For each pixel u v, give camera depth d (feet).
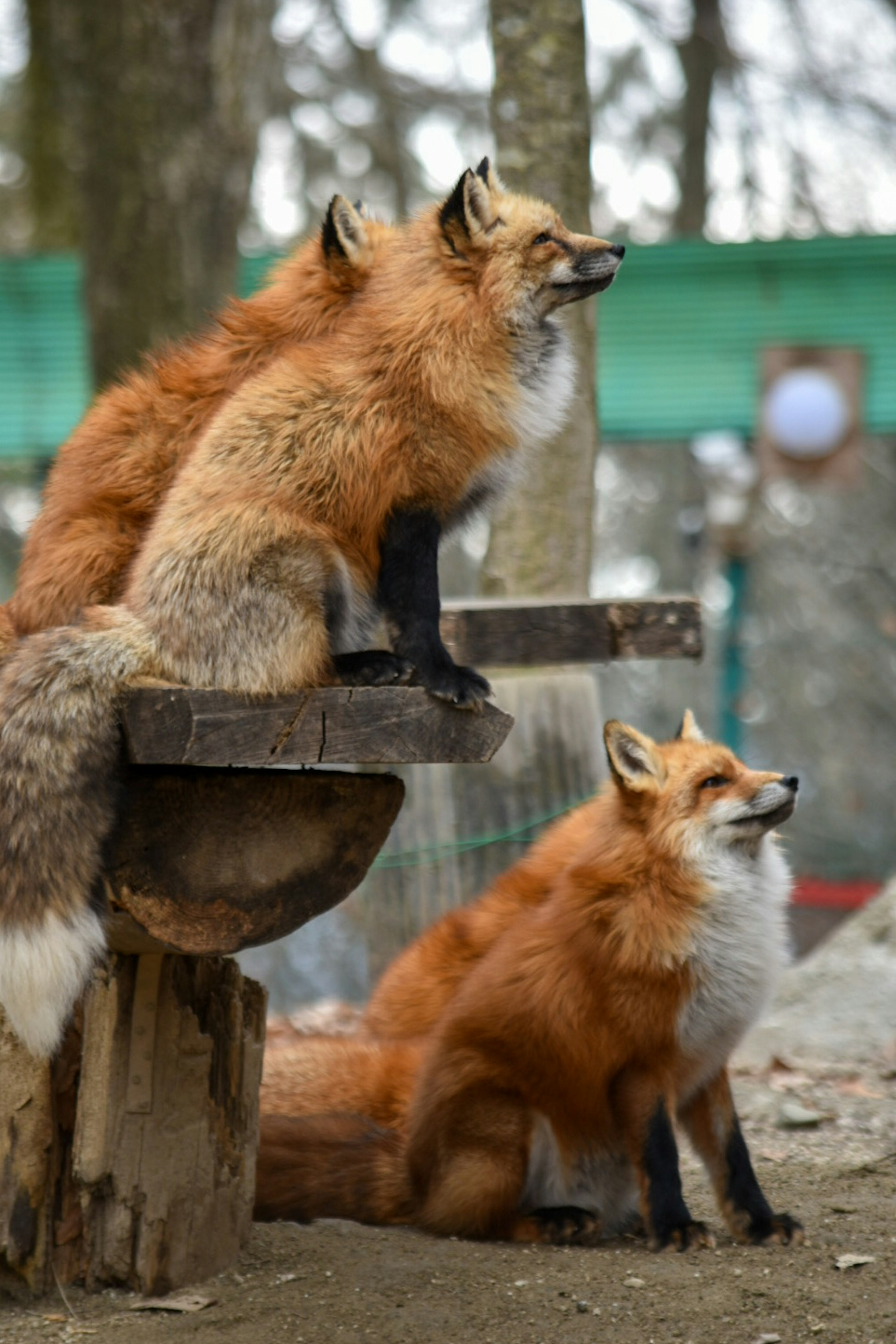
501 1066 26.53
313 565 21.76
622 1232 27.91
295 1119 28.91
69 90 62.39
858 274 73.20
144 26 57.67
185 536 21.62
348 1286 23.20
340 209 24.94
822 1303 22.61
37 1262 22.44
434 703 21.11
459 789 46.32
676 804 26.81
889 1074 39.24
